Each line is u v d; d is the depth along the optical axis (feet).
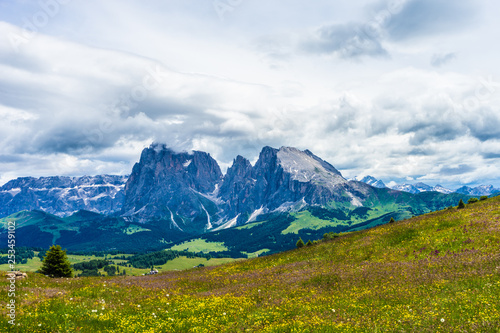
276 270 136.67
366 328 51.39
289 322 59.11
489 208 159.33
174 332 58.70
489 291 60.90
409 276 84.99
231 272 154.51
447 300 59.26
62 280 119.03
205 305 78.48
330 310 65.62
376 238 152.25
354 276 96.68
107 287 103.19
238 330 57.36
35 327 56.95
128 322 62.69
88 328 58.70
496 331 43.06
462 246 110.93
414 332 46.52
